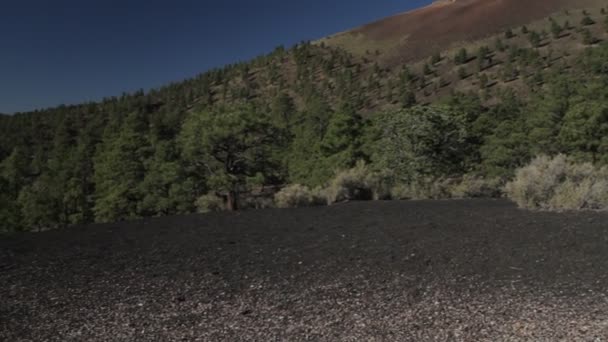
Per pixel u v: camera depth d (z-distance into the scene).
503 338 3.37
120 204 26.22
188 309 4.09
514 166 28.66
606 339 3.32
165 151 27.91
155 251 6.82
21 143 76.62
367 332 3.51
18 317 3.94
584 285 4.59
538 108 29.14
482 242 6.77
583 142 23.97
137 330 3.61
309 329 3.58
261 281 4.98
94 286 4.91
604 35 77.50
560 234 7.12
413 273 5.18
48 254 6.80
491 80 74.06
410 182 20.09
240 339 3.41
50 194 29.95
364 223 9.27
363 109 77.94
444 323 3.67
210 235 8.27
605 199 10.10
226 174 20.03
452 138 24.84
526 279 4.86
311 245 6.98
